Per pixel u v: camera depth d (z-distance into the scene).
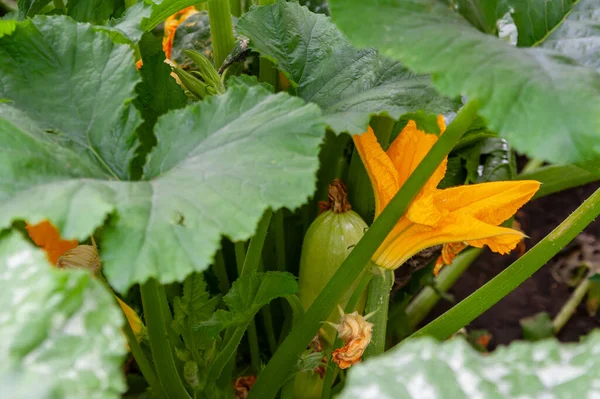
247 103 0.82
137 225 0.74
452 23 0.80
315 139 0.79
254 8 0.98
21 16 1.09
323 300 0.91
